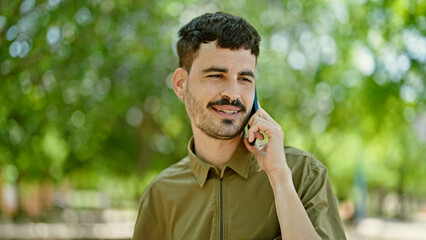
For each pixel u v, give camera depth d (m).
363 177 18.77
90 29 9.59
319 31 11.50
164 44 11.45
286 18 12.23
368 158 17.20
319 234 1.91
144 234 2.28
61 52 9.34
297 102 13.24
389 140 9.23
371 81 7.56
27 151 10.20
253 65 2.04
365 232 18.03
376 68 7.50
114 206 31.12
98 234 15.02
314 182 2.04
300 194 2.03
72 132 11.88
